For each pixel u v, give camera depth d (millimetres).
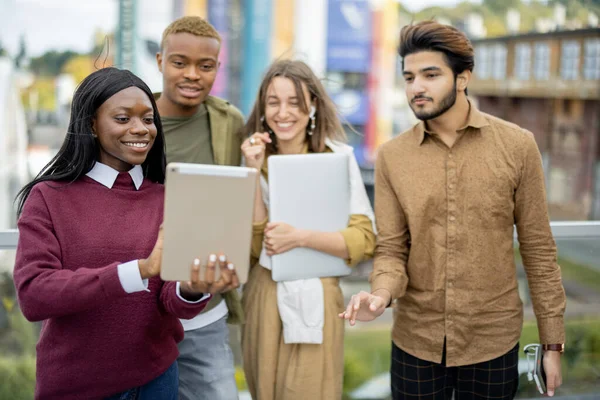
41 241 1035
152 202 1160
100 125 1097
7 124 6797
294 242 1510
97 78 1104
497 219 1443
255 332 1574
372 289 1465
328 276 1566
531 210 1452
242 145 1568
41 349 1103
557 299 1464
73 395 1091
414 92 1415
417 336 1504
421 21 1452
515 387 1522
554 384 1465
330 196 1557
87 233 1075
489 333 1472
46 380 1088
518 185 1439
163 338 1171
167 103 1586
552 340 1456
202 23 1536
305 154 1572
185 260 1013
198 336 1558
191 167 995
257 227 1562
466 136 1449
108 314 1084
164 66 1548
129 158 1106
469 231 1444
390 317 1934
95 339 1078
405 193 1479
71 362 1077
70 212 1075
